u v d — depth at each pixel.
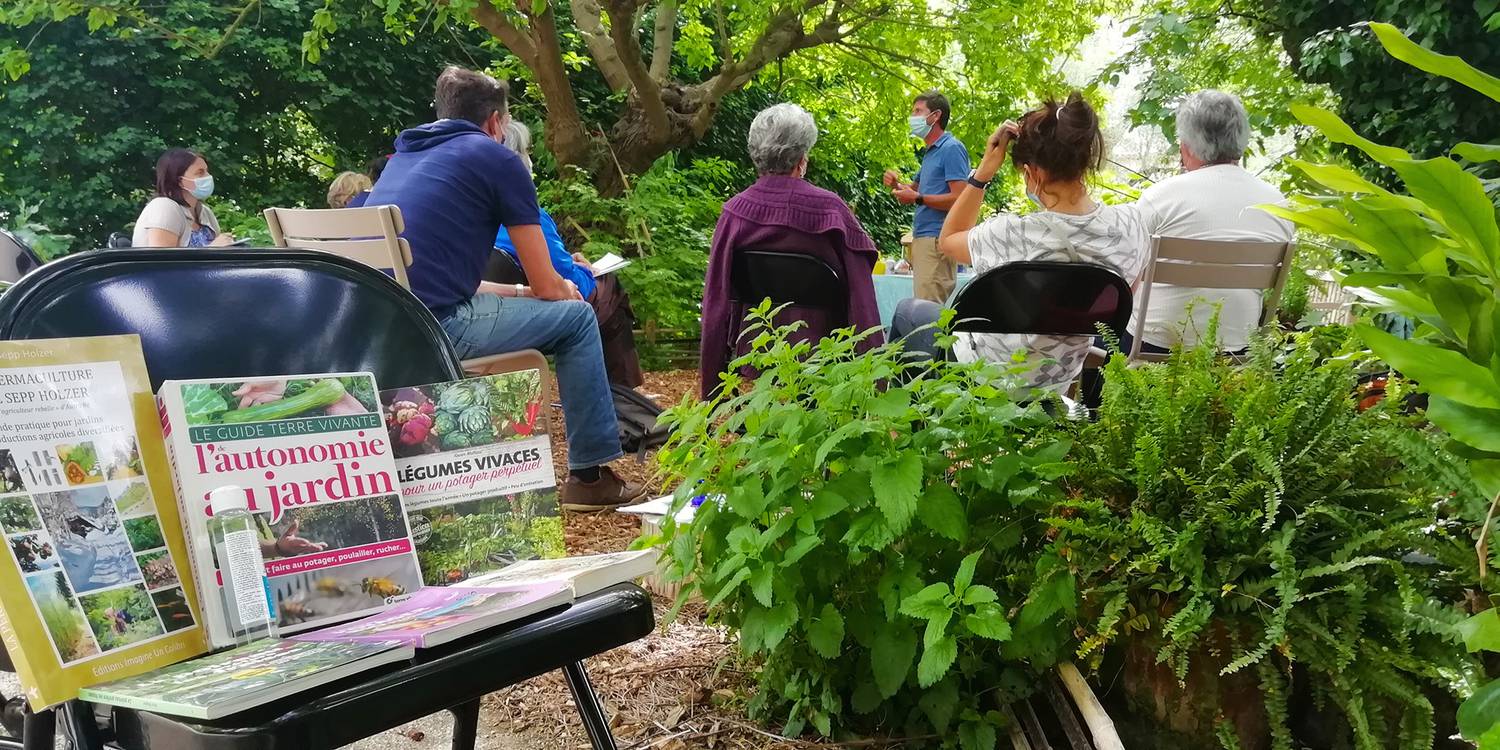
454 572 1.37
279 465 1.22
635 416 4.22
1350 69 5.49
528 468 1.46
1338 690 1.55
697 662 2.29
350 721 0.98
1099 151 2.76
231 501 1.14
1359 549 1.52
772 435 1.90
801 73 11.12
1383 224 1.05
